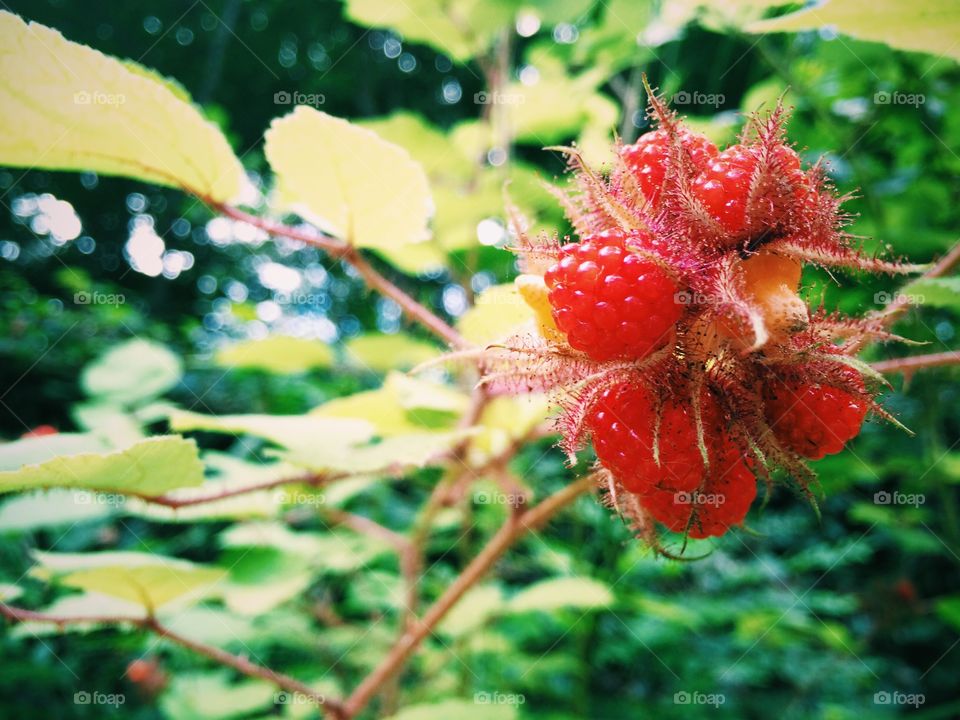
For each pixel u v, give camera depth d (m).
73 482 0.07
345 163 0.08
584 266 0.06
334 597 0.19
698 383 0.06
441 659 0.15
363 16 0.14
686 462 0.07
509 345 0.07
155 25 0.42
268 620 0.15
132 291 0.52
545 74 0.16
